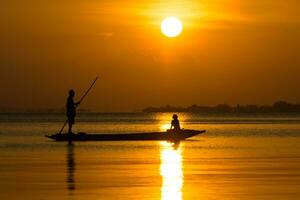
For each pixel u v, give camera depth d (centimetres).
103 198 5556
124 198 5541
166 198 5528
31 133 18862
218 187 6162
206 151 10725
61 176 7056
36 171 7575
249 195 5688
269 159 9106
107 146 12025
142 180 6681
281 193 5800
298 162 8625
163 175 7125
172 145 12344
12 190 6022
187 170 7631
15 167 8038
